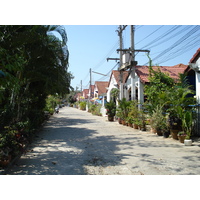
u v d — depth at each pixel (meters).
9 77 4.38
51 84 9.27
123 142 9.45
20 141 6.15
